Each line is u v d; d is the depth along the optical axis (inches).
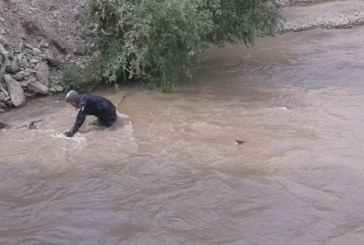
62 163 402.0
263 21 620.4
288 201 347.3
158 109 503.5
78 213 340.2
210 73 606.2
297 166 389.4
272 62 651.5
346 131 445.1
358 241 306.5
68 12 615.5
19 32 559.8
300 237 311.4
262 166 391.9
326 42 741.3
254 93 541.6
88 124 468.1
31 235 318.3
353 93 535.8
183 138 440.8
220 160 402.0
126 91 548.7
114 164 399.9
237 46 712.4
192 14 526.3
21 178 382.0
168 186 368.8
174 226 325.1
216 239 311.4
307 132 445.7
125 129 459.5
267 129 453.7
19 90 510.0
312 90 547.5
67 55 581.9
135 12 524.7
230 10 588.4
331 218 328.5
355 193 354.3
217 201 349.4
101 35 568.4
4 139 441.1
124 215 337.1
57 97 530.0
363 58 661.3
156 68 546.6
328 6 909.2
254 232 317.1
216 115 486.6
